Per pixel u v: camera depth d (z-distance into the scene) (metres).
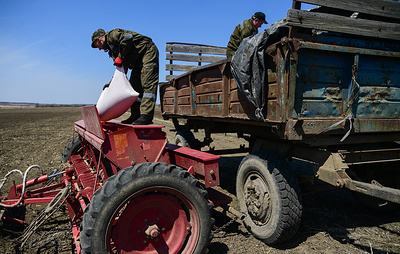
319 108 2.80
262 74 2.81
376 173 3.96
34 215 4.25
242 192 3.75
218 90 3.94
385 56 3.01
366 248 3.18
